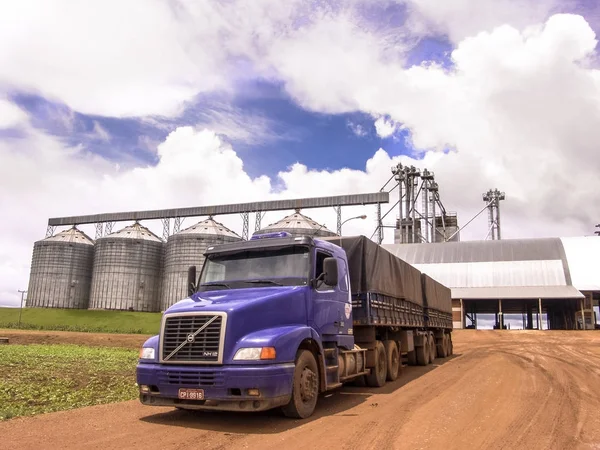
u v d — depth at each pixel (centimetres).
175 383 844
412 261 8194
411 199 9769
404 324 1761
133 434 786
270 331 870
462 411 1004
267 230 7625
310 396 927
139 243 8512
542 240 8056
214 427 837
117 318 7056
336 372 1073
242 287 1008
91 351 2848
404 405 1075
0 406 1052
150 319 7006
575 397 1212
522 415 971
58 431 807
